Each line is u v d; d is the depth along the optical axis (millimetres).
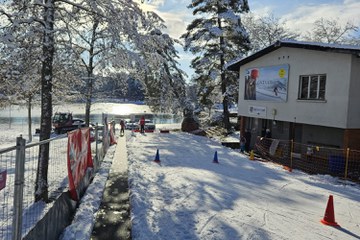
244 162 15023
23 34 8188
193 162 14359
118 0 9633
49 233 5414
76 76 13539
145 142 21422
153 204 8031
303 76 15930
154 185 9898
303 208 8344
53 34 8367
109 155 15711
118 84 18000
